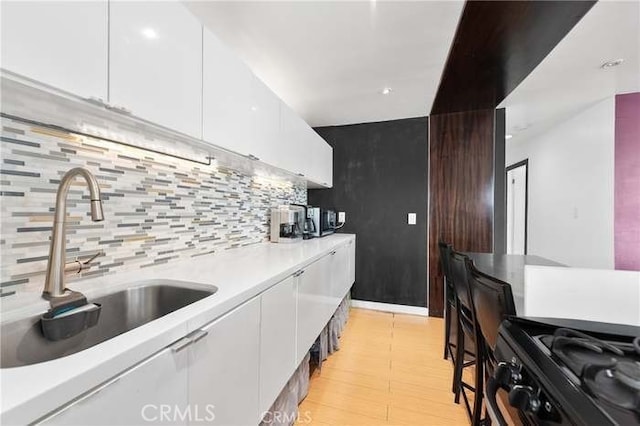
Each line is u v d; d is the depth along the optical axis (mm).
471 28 1609
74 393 535
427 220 3342
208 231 1871
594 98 2893
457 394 1755
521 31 1625
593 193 3127
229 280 1196
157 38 1059
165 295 1201
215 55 1375
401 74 2283
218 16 1590
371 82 2428
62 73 771
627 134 2785
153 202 1453
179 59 1156
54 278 898
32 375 530
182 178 1650
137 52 980
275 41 1837
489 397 734
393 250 3463
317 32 1745
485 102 2766
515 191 5309
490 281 997
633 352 625
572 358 605
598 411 443
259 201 2537
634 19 1648
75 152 1099
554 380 543
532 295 989
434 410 1697
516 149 5164
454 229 3178
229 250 2086
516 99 2908
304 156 2617
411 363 2230
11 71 675
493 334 987
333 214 3549
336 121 3518
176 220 1604
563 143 3672
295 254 1921
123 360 625
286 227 2635
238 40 1823
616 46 1929
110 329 1062
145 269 1392
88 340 977
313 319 1878
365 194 3572
